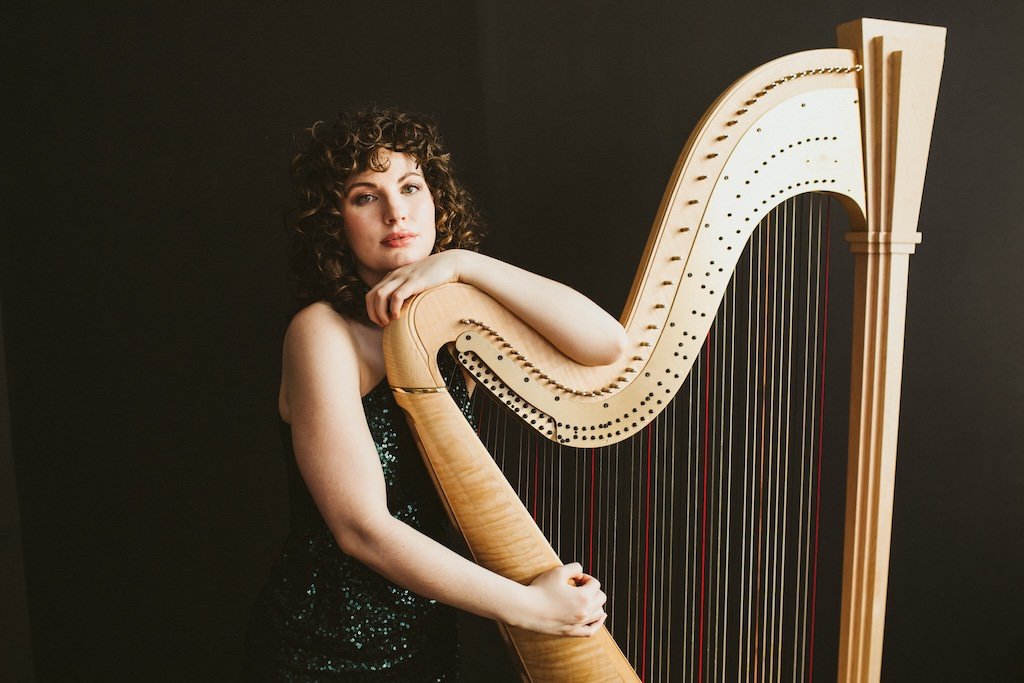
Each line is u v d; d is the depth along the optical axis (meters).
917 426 2.25
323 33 2.03
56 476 2.11
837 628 2.21
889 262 1.49
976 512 2.30
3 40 1.99
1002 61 2.17
